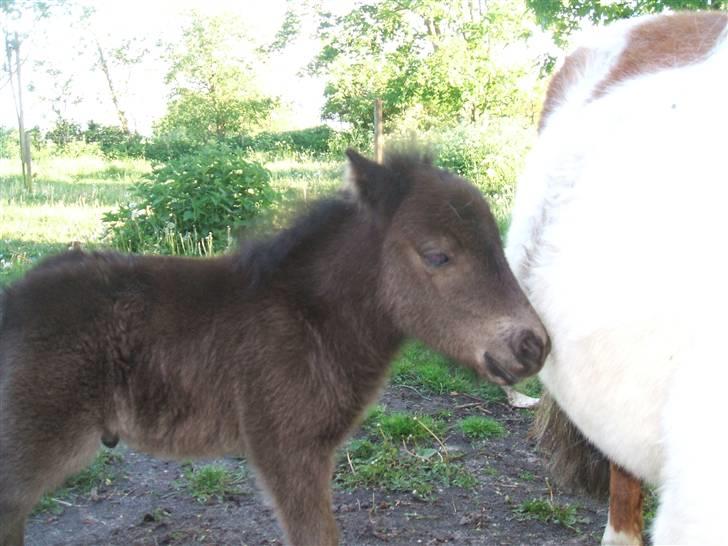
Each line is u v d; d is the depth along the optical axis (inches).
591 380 34.5
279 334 38.2
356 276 38.9
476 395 70.1
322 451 38.7
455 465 56.9
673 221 31.6
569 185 38.2
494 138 186.9
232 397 38.8
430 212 36.9
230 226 104.3
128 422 39.2
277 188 123.7
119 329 38.4
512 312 35.8
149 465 57.8
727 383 27.3
